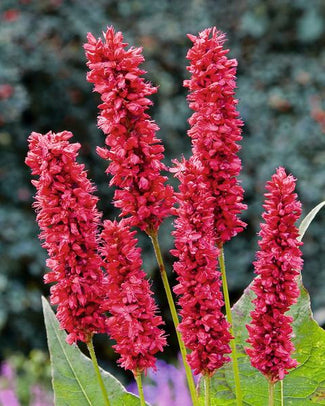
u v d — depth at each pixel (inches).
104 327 25.2
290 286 24.8
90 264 24.7
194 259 24.7
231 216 26.0
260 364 25.3
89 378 28.5
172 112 82.1
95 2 87.3
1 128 79.1
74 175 24.4
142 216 25.1
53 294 25.1
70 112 83.6
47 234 24.7
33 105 83.6
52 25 83.9
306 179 80.0
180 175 24.6
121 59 24.5
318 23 90.9
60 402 28.4
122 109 24.6
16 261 75.6
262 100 85.7
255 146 82.7
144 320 24.8
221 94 25.6
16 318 75.4
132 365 25.0
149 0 89.2
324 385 28.2
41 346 75.9
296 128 83.2
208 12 90.0
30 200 79.9
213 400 28.6
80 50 84.4
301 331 28.3
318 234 78.1
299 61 88.8
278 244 24.7
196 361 25.1
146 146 24.8
